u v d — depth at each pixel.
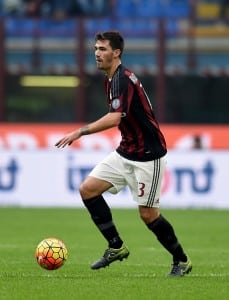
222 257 43.78
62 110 99.81
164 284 31.33
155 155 32.31
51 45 101.75
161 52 97.50
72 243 50.28
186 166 74.56
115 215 68.81
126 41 102.12
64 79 99.81
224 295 29.22
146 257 43.50
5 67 98.31
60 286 30.59
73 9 110.88
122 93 31.59
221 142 87.31
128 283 31.50
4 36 98.19
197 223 63.12
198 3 108.75
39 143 89.75
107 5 111.31
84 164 75.25
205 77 98.56
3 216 67.44
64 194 75.69
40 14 110.44
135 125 32.12
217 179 74.31
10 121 99.69
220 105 98.69
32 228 59.03
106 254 33.12
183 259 33.72
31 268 37.28
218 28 102.06
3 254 43.78
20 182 76.12
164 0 110.31
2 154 76.31
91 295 28.67
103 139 84.44
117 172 32.78
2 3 110.69
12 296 28.45
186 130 87.75
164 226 33.00
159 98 96.56
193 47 99.88
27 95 99.94
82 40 99.00
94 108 98.00
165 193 74.75
